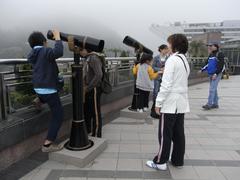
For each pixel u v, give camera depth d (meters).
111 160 3.95
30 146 3.95
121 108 7.30
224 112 7.24
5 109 3.65
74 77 3.83
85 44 3.73
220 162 3.96
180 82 3.39
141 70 6.22
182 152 3.68
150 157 4.08
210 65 7.34
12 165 3.60
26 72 4.09
